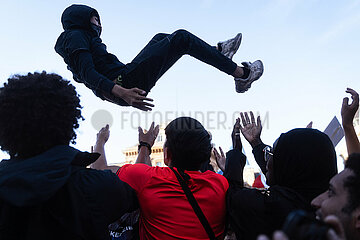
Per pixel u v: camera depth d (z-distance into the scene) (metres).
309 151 1.74
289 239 0.71
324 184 1.73
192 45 3.27
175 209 1.76
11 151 1.53
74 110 1.63
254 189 1.83
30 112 1.48
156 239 1.75
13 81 1.54
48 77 1.62
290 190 1.71
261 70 3.51
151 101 2.63
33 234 1.36
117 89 2.66
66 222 1.40
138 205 1.81
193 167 1.94
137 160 2.47
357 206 1.16
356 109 2.35
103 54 3.03
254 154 2.77
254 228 1.68
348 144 2.36
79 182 1.50
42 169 1.38
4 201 1.35
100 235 1.46
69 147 1.56
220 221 1.84
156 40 3.29
